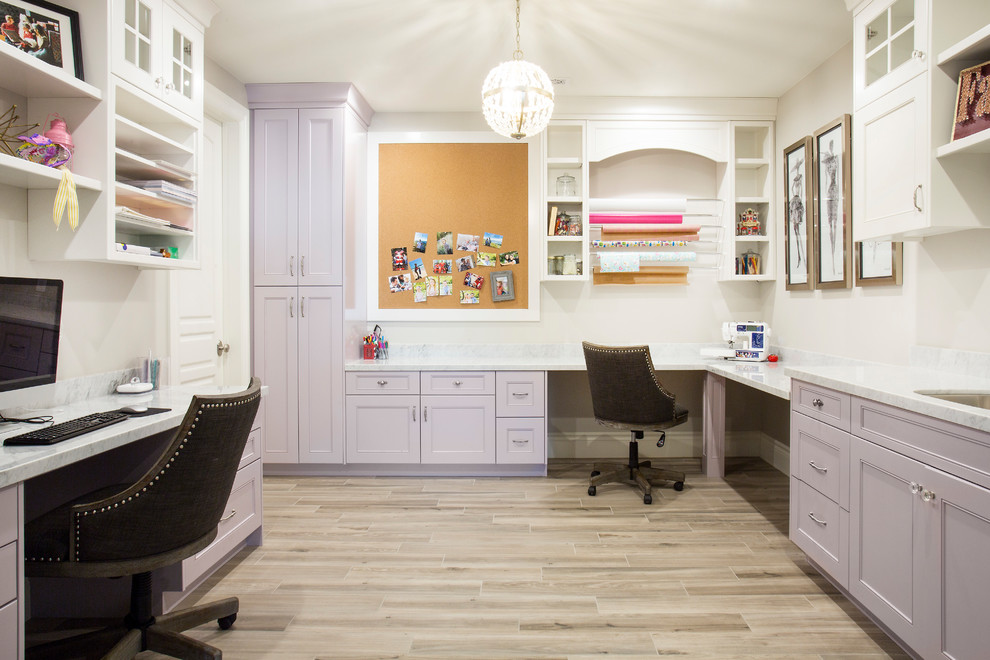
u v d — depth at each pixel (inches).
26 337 69.4
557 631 73.1
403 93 141.6
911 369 91.1
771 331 149.5
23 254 76.6
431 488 131.4
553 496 125.6
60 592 77.3
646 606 79.1
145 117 92.0
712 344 155.8
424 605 79.7
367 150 154.1
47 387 78.4
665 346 155.2
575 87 138.4
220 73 125.3
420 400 138.7
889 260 101.6
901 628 64.7
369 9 101.0
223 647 69.7
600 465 136.8
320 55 120.2
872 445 70.2
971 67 74.7
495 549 98.0
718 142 147.3
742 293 155.5
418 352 155.7
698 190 155.3
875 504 69.8
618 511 116.0
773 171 146.6
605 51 118.2
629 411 124.7
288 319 138.5
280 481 137.2
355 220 146.3
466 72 128.8
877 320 106.2
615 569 90.3
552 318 156.0
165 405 82.7
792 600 80.6
